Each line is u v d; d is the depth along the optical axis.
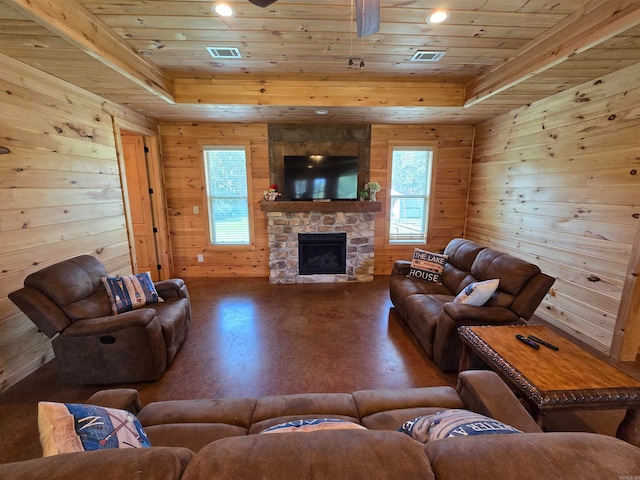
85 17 1.87
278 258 4.44
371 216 4.41
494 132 4.01
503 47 2.44
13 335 2.16
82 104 2.78
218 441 0.63
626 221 2.34
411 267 3.46
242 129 4.36
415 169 4.68
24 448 1.63
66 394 2.07
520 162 3.53
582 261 2.74
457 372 2.30
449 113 3.76
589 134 2.63
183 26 2.08
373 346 2.69
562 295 2.97
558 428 1.75
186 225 4.61
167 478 0.53
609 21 1.74
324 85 3.25
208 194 4.56
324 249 4.52
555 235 3.04
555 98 2.97
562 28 2.05
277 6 1.85
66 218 2.62
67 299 2.11
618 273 2.41
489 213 4.16
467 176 4.69
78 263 2.39
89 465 0.55
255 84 3.20
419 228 4.87
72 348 2.05
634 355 2.40
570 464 0.55
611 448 0.58
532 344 1.76
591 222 2.64
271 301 3.76
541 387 1.39
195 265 4.75
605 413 1.86
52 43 1.86
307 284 4.43
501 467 0.55
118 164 3.32
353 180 4.39
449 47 2.43
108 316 2.31
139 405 1.38
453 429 0.90
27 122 2.24
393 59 2.67
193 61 2.71
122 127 3.40
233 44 2.36
